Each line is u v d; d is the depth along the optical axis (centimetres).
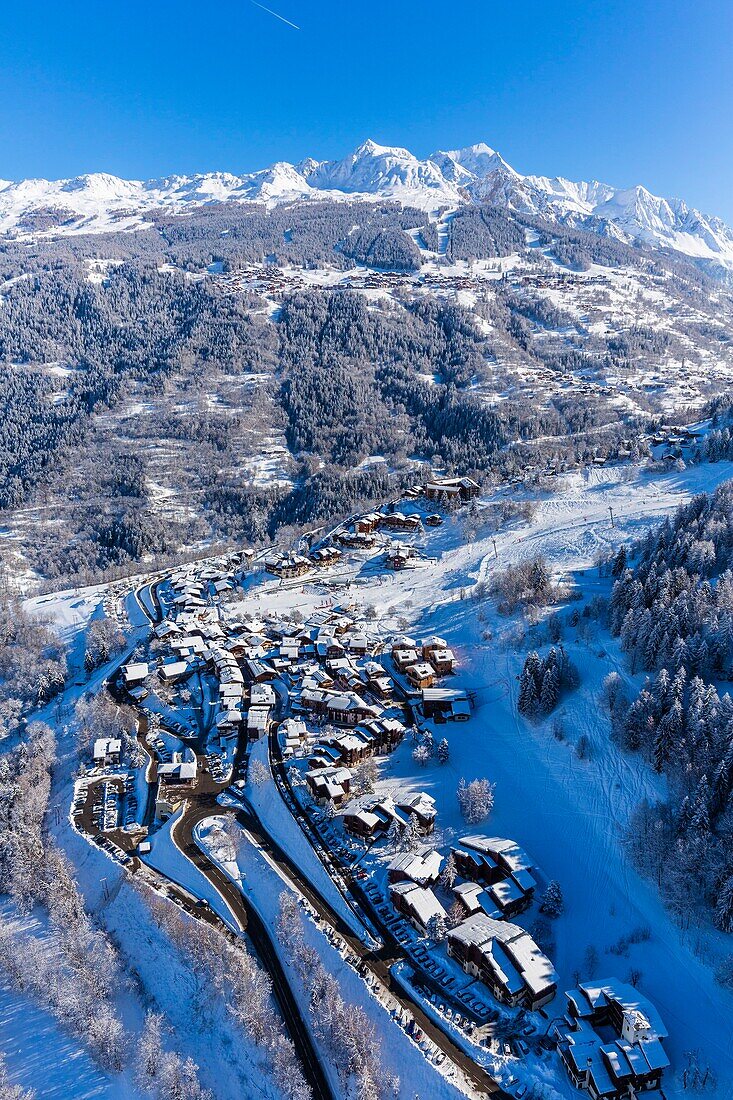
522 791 11488
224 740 14400
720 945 8106
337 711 14350
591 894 9388
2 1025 9250
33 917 10819
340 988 8612
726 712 9919
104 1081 8369
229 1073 8094
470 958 8531
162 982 9312
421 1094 7231
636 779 10612
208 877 10769
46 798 13362
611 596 15150
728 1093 6762
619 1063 6906
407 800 11425
